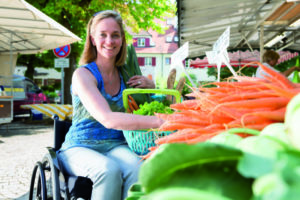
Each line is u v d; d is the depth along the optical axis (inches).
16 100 442.0
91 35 74.5
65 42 373.7
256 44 400.5
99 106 54.5
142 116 49.2
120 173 57.0
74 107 69.0
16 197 127.2
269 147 15.6
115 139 69.1
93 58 75.5
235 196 15.5
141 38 1691.7
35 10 297.3
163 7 480.1
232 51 405.7
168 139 30.0
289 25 292.5
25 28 343.0
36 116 443.8
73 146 66.3
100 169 55.8
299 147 15.1
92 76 65.9
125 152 64.2
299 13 253.9
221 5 236.1
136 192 26.9
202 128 28.8
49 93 871.7
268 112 25.0
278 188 12.5
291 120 16.0
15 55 445.4
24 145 241.4
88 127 66.8
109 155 65.2
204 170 16.2
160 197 14.7
